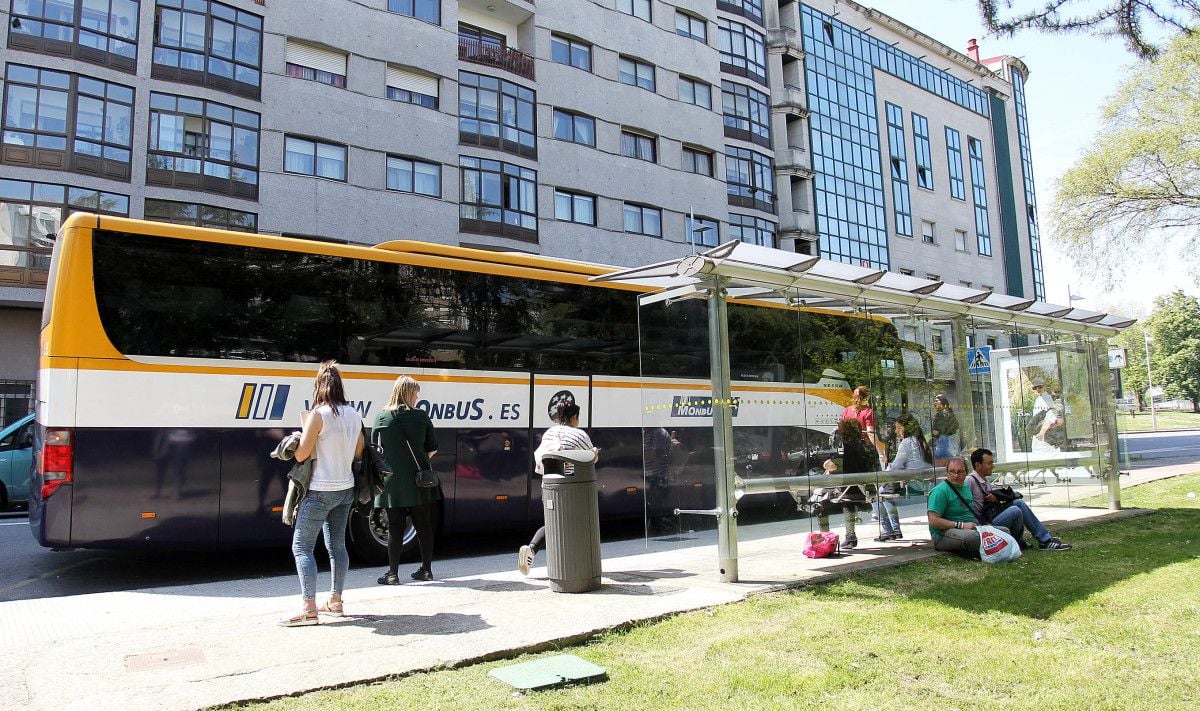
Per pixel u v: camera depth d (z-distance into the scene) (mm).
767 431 8695
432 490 7898
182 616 6277
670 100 34469
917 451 10133
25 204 20484
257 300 8539
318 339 8812
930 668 4719
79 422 7516
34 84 20750
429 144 27000
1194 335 91938
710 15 36688
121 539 7594
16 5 20750
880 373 9914
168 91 22359
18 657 4941
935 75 50656
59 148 20859
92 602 6930
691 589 6980
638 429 11227
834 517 9023
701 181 34969
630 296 11430
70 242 7730
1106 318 12867
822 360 9383
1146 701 4184
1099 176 23562
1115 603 6273
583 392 10758
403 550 9352
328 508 5910
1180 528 10375
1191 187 22359
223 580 8453
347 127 25328
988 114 54375
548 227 29750
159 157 22109
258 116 23750
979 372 11180
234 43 23578
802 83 41688
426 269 9734
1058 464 12180
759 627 5645
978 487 8977
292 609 6477
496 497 9875
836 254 41625
